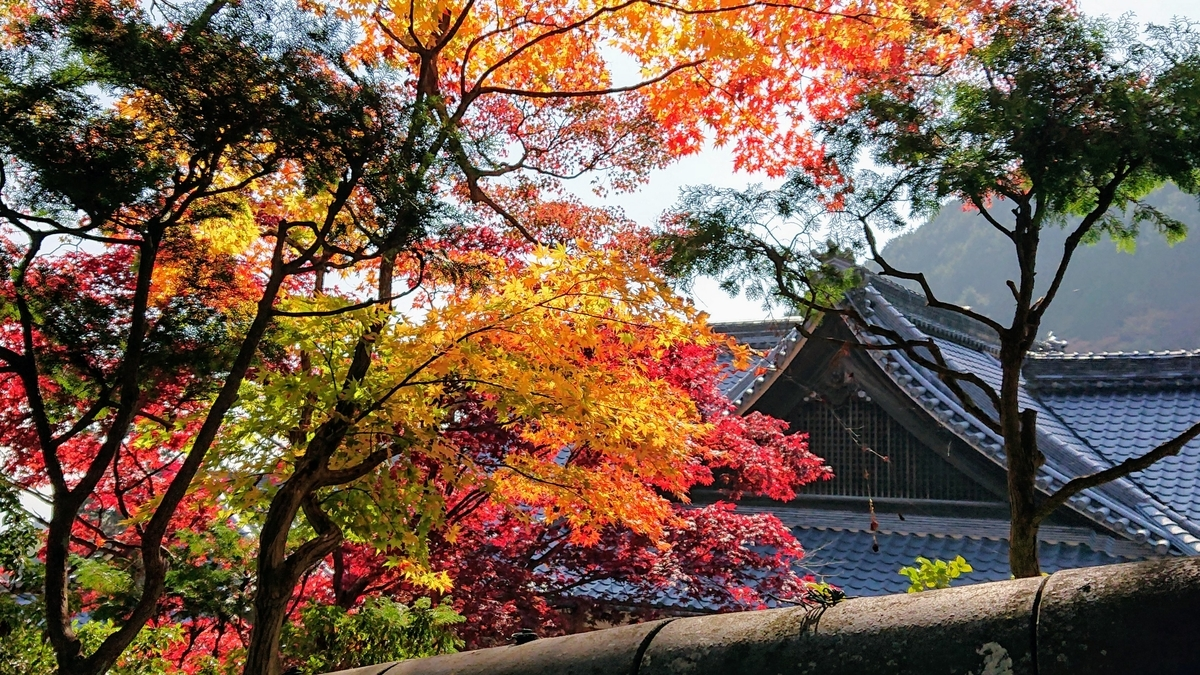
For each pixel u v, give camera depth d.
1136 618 1.24
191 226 5.67
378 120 4.70
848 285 4.82
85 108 4.31
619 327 5.36
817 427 11.87
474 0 6.61
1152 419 11.58
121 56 4.17
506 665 2.00
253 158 4.92
